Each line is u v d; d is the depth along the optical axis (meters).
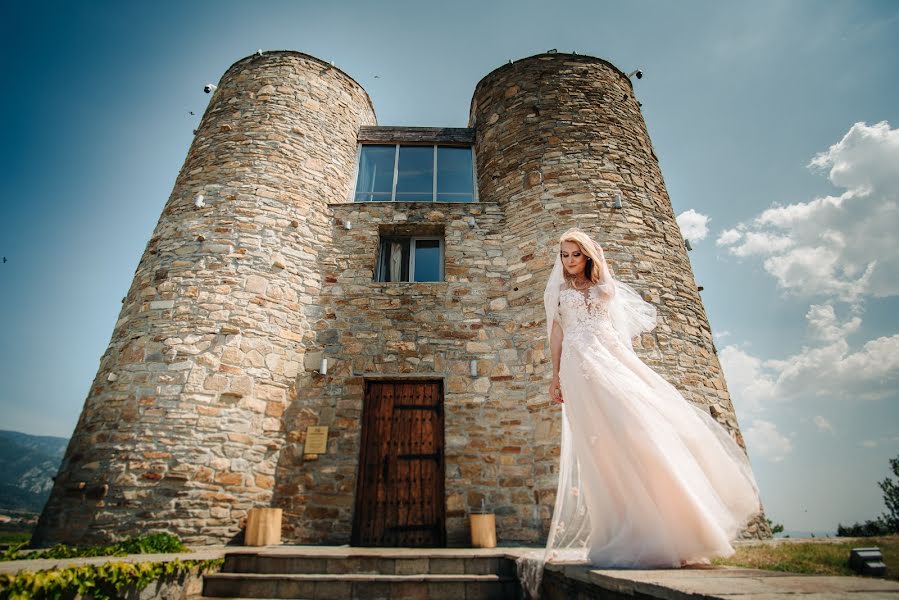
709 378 6.26
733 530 2.20
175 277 6.39
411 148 9.45
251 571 4.05
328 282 7.28
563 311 2.87
